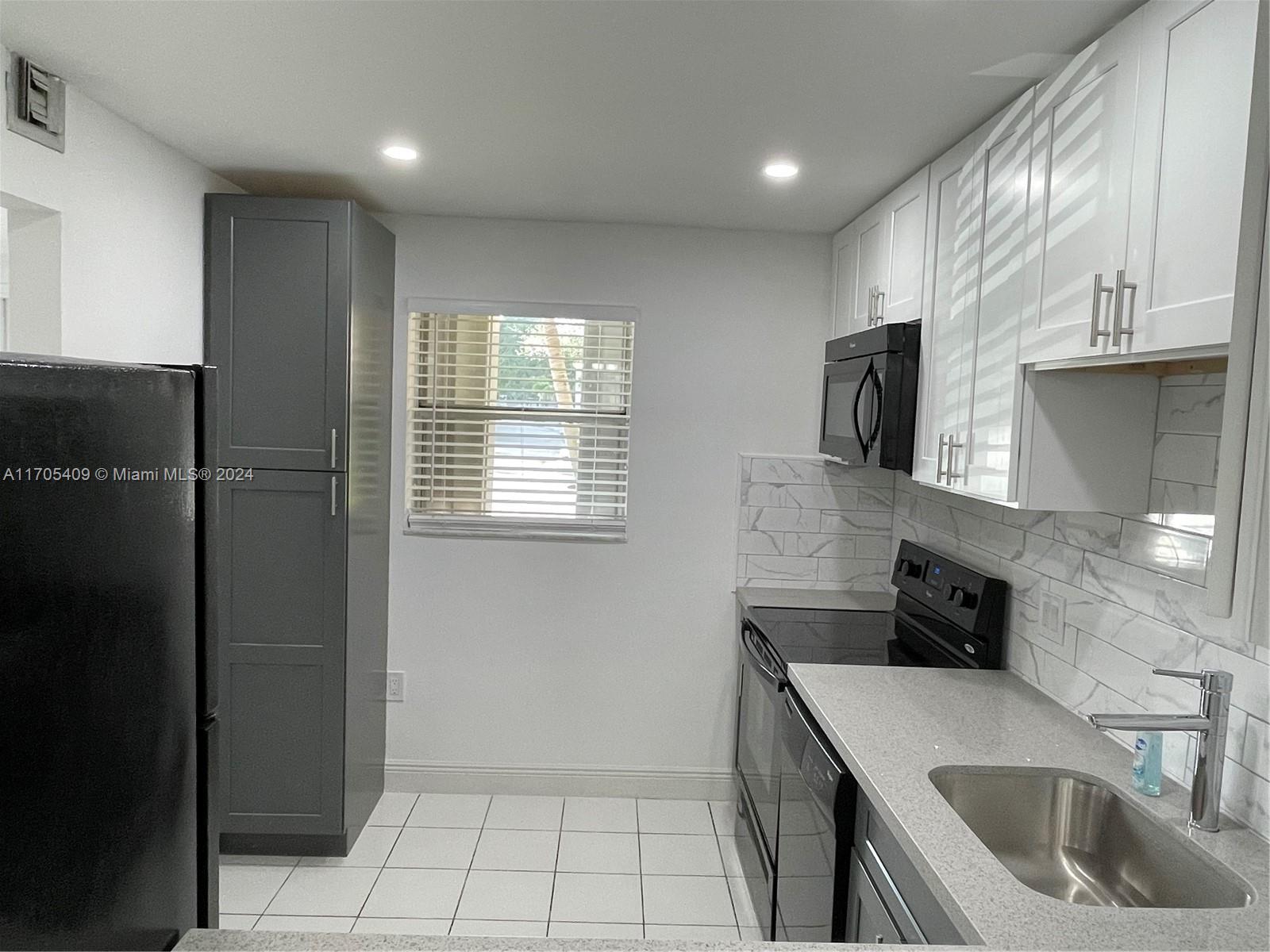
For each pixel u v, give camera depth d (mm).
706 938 2791
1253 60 1189
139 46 1932
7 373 462
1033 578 2398
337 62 1990
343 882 3051
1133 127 1524
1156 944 1194
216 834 714
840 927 1967
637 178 2891
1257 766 1547
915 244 2654
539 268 3617
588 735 3770
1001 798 1793
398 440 3650
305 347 3020
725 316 3674
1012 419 1936
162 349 2727
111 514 544
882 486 3725
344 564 3078
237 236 2988
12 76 1984
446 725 3744
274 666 3105
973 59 1855
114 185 2428
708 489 3721
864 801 1854
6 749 462
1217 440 1695
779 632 2980
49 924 499
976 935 1208
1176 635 1783
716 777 3801
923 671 2502
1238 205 1242
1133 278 1512
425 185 3092
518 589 3713
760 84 2043
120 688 558
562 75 2029
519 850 3314
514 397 3703
